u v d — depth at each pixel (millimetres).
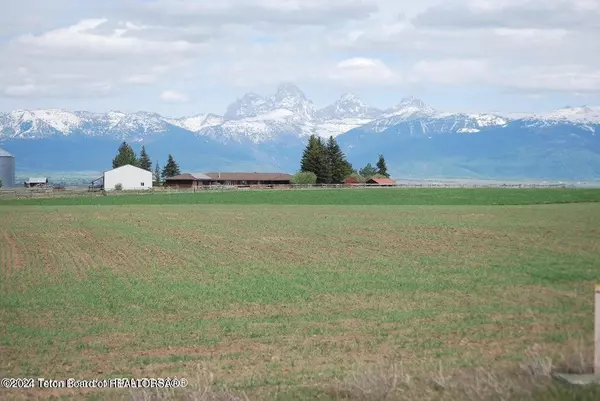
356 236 56125
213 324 25172
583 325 22641
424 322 24312
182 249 49281
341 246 49688
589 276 33625
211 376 16984
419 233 57188
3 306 29141
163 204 106812
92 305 29234
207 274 37688
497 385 13719
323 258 43438
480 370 15750
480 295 29328
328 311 27016
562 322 23234
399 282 33500
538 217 70625
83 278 36875
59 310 28250
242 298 30312
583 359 15602
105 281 35750
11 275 38156
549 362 15328
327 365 19031
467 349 20047
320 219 73938
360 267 39094
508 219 68875
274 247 49781
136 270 39656
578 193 126188
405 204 102938
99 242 54188
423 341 21422
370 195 130125
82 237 57938
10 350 21812
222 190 154000
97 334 23922
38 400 16688
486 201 106062
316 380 17203
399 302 28422
